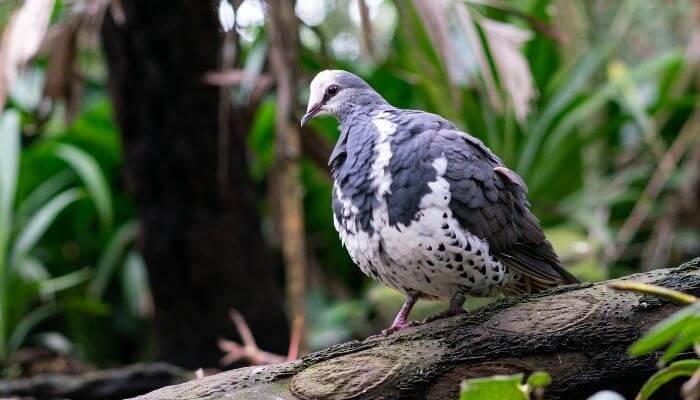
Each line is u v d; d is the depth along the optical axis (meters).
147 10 6.17
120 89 6.36
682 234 8.38
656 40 9.44
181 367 6.72
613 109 8.49
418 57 6.02
